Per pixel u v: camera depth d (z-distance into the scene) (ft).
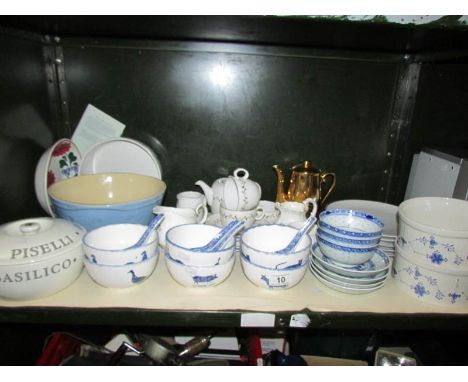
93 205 2.11
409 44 2.34
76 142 2.86
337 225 2.13
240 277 2.07
